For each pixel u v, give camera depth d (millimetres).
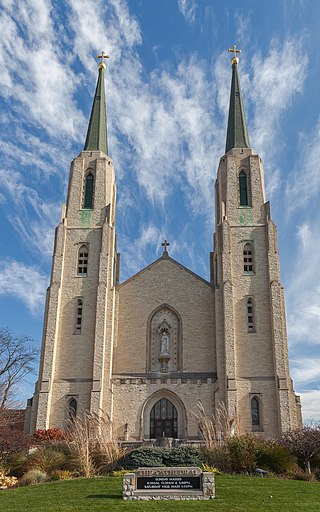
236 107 71312
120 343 60688
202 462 36594
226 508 23562
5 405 62500
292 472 35625
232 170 65562
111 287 60688
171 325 61406
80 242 62719
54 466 38156
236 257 61094
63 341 58406
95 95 74250
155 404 57031
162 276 63094
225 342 56531
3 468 38250
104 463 37781
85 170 67312
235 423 52156
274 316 57625
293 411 54500
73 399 56062
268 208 63281
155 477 25922
